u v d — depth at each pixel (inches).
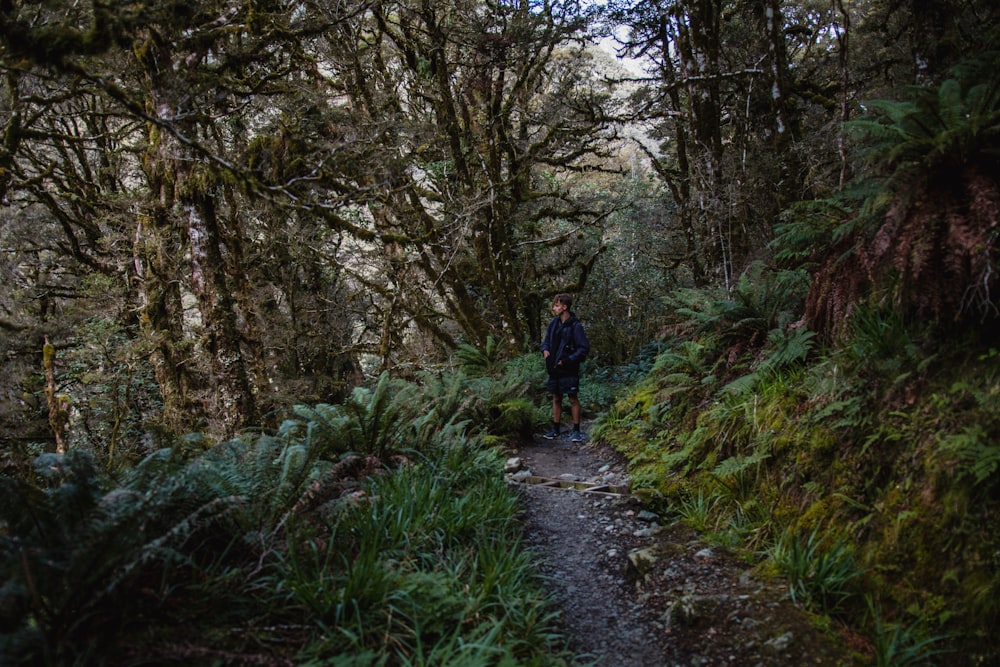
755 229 335.9
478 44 418.9
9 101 319.6
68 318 370.0
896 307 148.5
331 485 154.2
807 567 132.6
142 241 339.9
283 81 321.1
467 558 149.1
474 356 420.5
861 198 161.3
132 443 388.8
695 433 212.1
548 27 418.0
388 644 110.6
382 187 260.7
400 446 213.6
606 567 165.9
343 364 583.2
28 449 406.0
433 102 429.7
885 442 139.6
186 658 95.4
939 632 107.7
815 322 190.5
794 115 372.8
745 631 123.1
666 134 536.1
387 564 129.0
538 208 595.2
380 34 412.2
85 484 114.5
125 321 412.5
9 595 82.5
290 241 406.3
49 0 187.0
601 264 655.8
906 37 353.1
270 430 259.1
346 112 307.1
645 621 137.9
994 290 127.7
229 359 260.5
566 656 126.0
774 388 185.3
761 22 350.6
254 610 112.7
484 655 106.5
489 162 474.6
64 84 275.1
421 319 471.2
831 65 416.5
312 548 129.0
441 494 175.5
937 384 136.0
